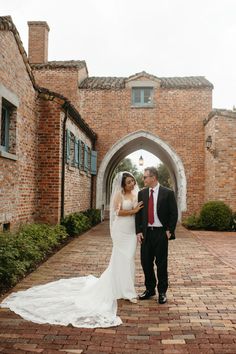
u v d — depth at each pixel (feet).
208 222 50.37
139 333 13.99
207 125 60.34
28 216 33.99
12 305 16.76
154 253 18.33
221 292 19.49
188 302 17.80
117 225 18.56
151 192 18.53
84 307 16.57
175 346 12.83
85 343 13.07
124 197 19.17
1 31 26.25
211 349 12.59
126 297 17.79
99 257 28.71
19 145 31.09
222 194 53.36
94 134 61.72
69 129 42.55
